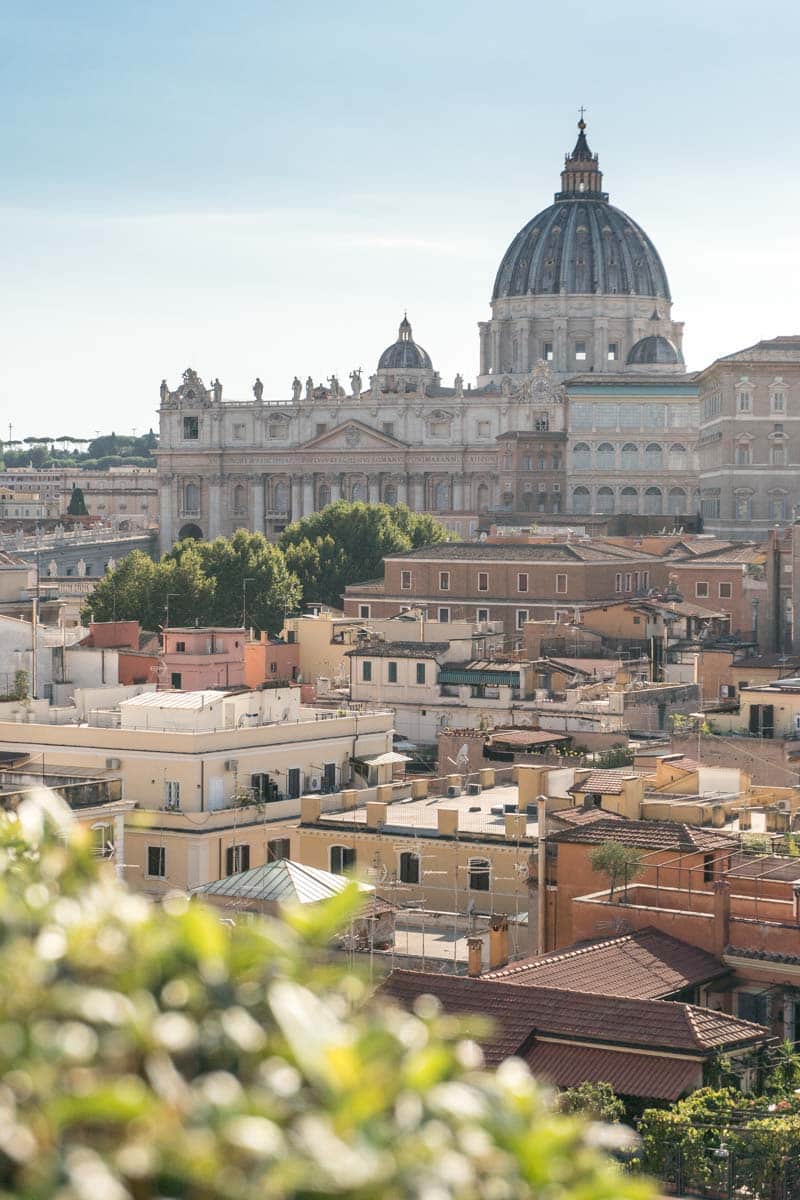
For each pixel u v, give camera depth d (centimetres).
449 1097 1648
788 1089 7138
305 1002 1700
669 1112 6594
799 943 8438
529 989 7569
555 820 11150
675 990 8062
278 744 15138
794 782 14862
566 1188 1662
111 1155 1502
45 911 1827
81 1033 1605
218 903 9662
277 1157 1530
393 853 12488
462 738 17225
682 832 9912
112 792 12912
